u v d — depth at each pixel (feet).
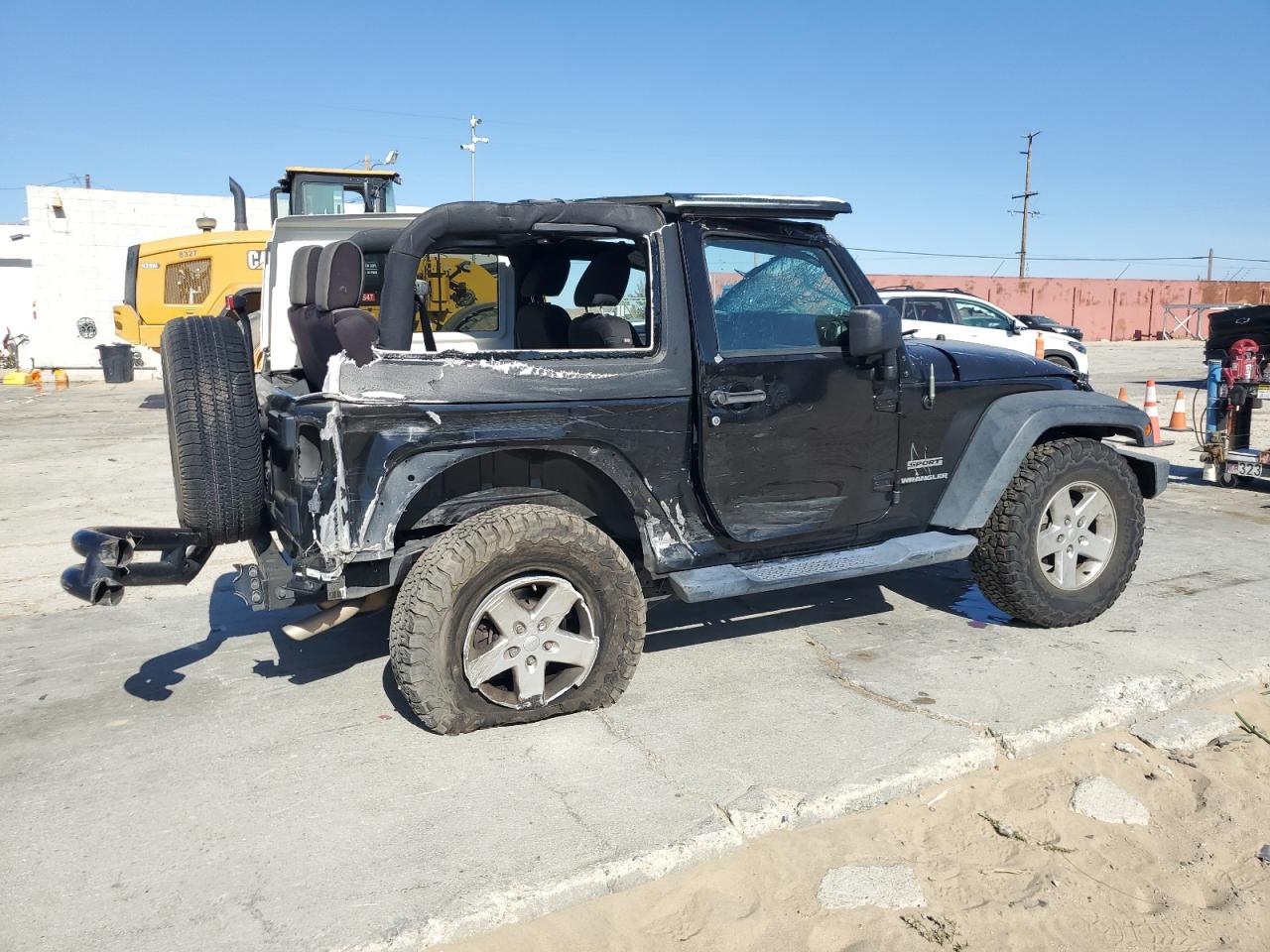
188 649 15.67
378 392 10.86
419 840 9.69
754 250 13.47
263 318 21.43
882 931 8.77
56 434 42.09
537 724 12.35
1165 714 12.85
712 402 12.63
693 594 12.57
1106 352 110.63
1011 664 14.21
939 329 52.75
